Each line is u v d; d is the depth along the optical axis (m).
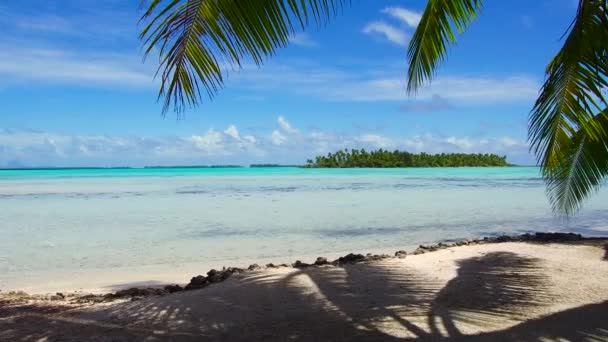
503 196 26.03
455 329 3.90
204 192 30.62
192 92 3.23
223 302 4.74
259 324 4.09
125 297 5.65
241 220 15.14
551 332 3.77
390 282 5.56
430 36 5.34
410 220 15.12
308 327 4.00
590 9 4.28
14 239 11.47
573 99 4.64
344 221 14.91
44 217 16.09
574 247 8.12
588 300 4.74
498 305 4.62
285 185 40.88
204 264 8.66
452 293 5.09
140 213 17.31
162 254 9.62
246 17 3.21
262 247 10.43
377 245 10.72
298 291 5.13
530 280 5.65
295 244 10.81
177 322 4.17
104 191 31.83
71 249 10.19
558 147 5.25
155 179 58.72
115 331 3.99
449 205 20.56
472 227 13.62
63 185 41.72
